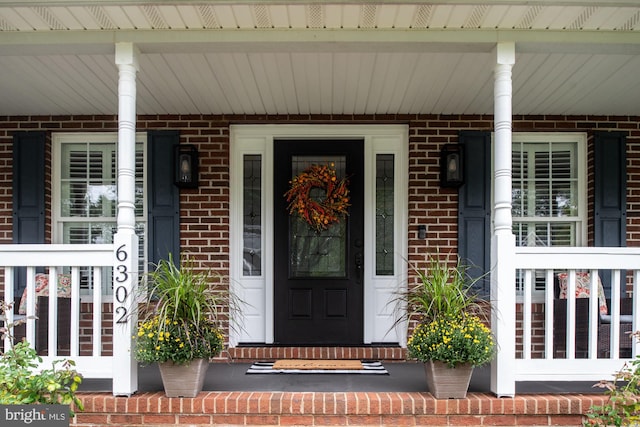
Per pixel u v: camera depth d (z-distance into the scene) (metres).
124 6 2.89
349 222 4.84
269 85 4.02
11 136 4.79
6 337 2.88
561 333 4.00
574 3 2.85
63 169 4.91
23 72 3.71
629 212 4.77
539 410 3.04
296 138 4.88
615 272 3.22
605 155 4.75
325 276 4.82
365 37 3.13
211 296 3.23
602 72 3.72
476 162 4.74
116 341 3.10
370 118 4.79
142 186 4.87
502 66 3.14
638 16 2.96
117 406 3.05
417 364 4.38
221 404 3.06
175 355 3.02
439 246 4.71
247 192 4.93
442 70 3.71
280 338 4.78
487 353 2.99
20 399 2.60
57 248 3.18
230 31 3.13
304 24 3.08
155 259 4.68
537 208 4.93
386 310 4.84
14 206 4.70
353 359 4.56
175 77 3.84
